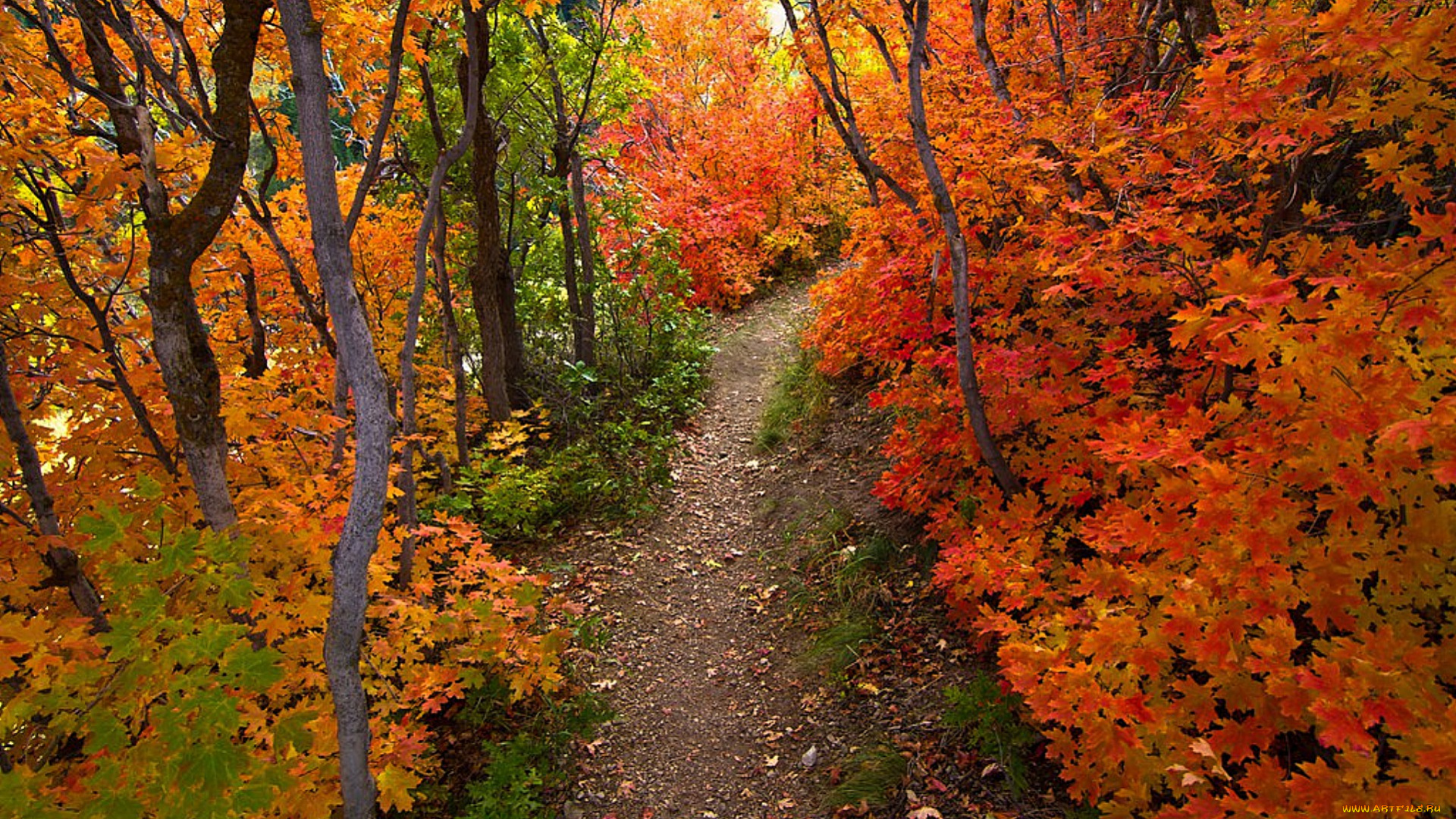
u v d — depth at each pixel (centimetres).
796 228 1359
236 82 242
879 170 427
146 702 217
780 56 1404
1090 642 238
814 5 417
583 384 822
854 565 485
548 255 934
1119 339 313
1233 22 342
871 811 313
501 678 415
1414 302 200
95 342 362
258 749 284
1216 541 232
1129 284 291
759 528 612
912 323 466
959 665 375
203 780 200
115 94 317
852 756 349
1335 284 200
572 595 547
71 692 231
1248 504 216
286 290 520
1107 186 342
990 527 355
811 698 402
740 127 1396
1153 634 234
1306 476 212
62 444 346
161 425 357
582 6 764
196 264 423
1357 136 315
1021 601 300
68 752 286
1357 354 193
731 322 1215
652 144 1479
